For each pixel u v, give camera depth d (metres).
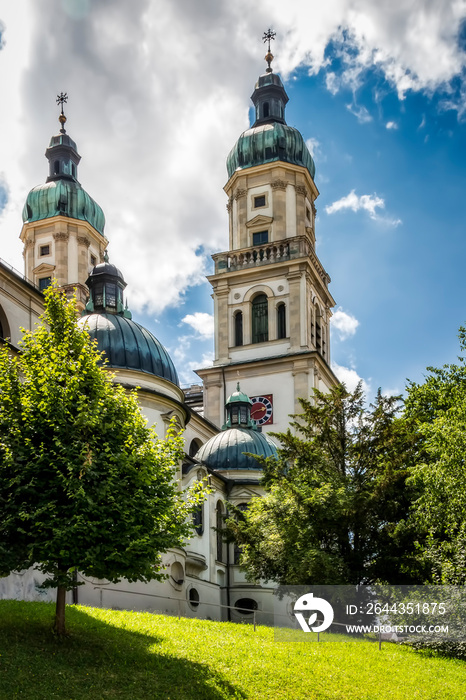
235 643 29.55
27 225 81.62
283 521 38.66
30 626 24.95
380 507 38.12
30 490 23.52
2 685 20.22
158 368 48.75
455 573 33.19
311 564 36.06
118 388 27.30
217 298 75.50
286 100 82.62
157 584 43.38
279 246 74.06
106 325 48.44
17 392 25.52
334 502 37.44
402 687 26.84
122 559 23.47
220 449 59.44
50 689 20.77
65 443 24.64
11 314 41.25
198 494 27.14
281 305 73.44
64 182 83.31
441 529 35.06
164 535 25.33
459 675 29.56
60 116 87.19
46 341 26.52
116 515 24.06
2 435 24.80
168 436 27.80
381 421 40.97
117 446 25.62
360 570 37.62
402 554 37.34
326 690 25.41
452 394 39.31
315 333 75.31
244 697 23.45
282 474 42.16
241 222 76.12
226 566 55.56
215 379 72.62
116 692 21.61
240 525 41.28
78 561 23.30
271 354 72.19
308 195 78.44
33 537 23.53
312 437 42.84
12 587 32.19
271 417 69.94
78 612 29.39
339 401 42.09
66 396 25.08
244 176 76.81
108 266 52.66
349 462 40.81
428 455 38.62
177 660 25.16
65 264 80.19
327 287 79.38
